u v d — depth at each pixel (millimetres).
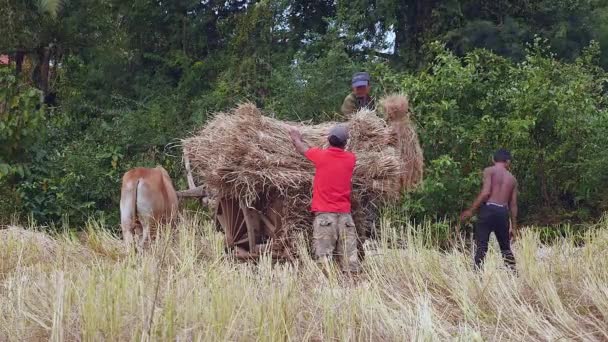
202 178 8555
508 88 12805
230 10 21094
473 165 12406
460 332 5617
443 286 7371
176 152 16469
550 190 13125
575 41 19688
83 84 20781
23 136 13156
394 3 18031
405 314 6066
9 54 19953
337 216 7887
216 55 20281
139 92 20047
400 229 9648
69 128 17750
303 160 8156
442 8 18156
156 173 10023
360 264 7957
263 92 18406
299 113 15117
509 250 8750
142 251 8945
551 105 12445
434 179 11930
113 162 14617
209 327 5191
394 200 8539
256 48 19141
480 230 8758
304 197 8164
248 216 8258
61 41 19609
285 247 8078
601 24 19797
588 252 8117
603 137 12719
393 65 18516
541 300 6750
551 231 12242
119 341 5234
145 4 20391
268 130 8297
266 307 5680
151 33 20766
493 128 12367
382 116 8945
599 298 6703
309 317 6039
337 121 9430
